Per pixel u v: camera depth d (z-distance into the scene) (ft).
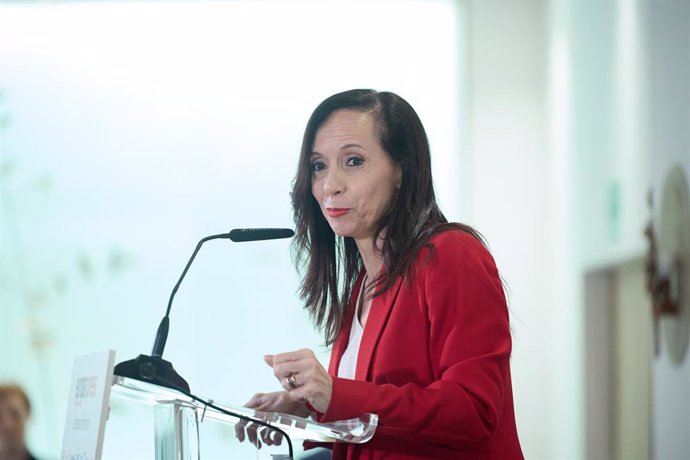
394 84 48.52
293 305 43.42
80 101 45.16
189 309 43.47
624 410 41.63
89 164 44.98
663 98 34.14
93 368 11.21
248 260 43.70
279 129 45.16
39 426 44.04
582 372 45.60
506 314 12.37
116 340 44.16
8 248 44.65
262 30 45.98
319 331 14.53
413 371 12.45
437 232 12.76
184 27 45.75
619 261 41.11
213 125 45.09
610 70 41.73
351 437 11.09
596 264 44.14
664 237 34.14
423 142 13.24
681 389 32.01
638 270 38.86
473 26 52.26
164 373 10.87
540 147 52.24
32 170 44.75
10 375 44.14
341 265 14.25
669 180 33.24
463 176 49.57
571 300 47.57
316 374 11.23
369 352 12.75
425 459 12.30
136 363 10.87
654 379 36.04
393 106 13.23
